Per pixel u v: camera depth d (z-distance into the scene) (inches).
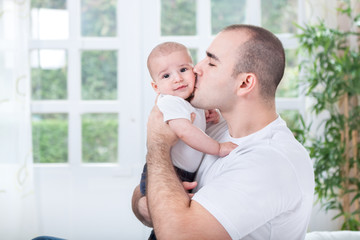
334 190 128.3
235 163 45.6
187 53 59.6
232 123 50.9
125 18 144.8
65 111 144.6
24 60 133.3
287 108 137.9
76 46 144.6
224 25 145.1
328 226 129.6
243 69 48.0
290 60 140.3
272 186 42.8
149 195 45.8
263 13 143.4
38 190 142.5
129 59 144.6
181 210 43.0
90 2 146.8
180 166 53.8
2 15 132.6
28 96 133.5
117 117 153.2
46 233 143.3
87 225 144.3
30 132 133.6
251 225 42.5
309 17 130.2
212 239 42.0
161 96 58.6
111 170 144.6
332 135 121.6
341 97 123.3
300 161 45.3
